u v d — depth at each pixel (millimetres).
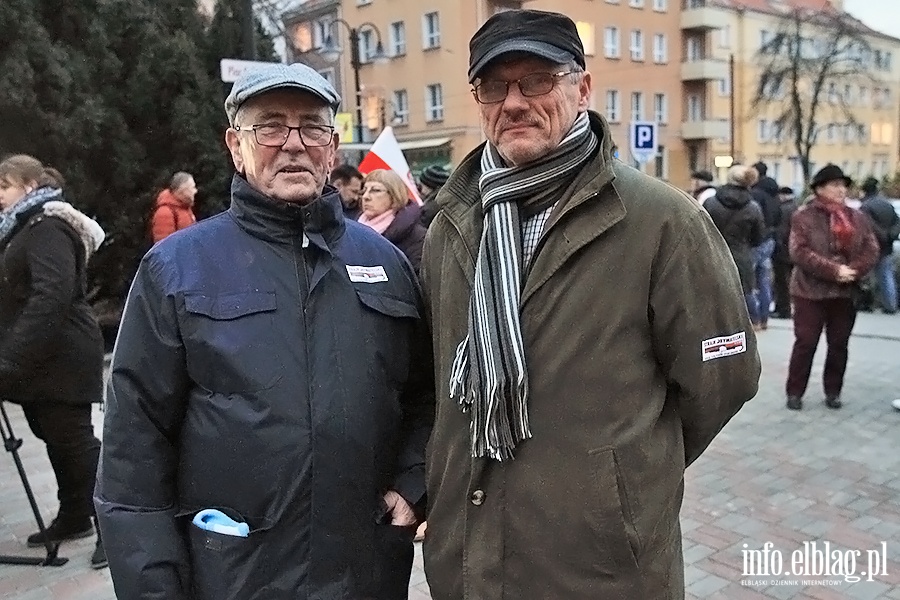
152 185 8125
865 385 6289
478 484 1749
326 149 1859
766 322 8938
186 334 1704
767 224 9414
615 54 33375
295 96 1783
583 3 31844
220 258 1774
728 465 4566
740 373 1770
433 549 1888
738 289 1771
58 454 3643
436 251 1935
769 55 32312
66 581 3389
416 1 29234
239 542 1697
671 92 35969
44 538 3516
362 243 1965
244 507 1703
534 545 1709
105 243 8023
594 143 1779
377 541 1847
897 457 4645
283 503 1696
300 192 1800
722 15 35969
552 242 1695
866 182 10039
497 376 1655
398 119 30672
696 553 3494
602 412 1667
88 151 7543
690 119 36969
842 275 5285
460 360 1753
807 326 5547
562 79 1719
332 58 14523
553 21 1729
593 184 1660
